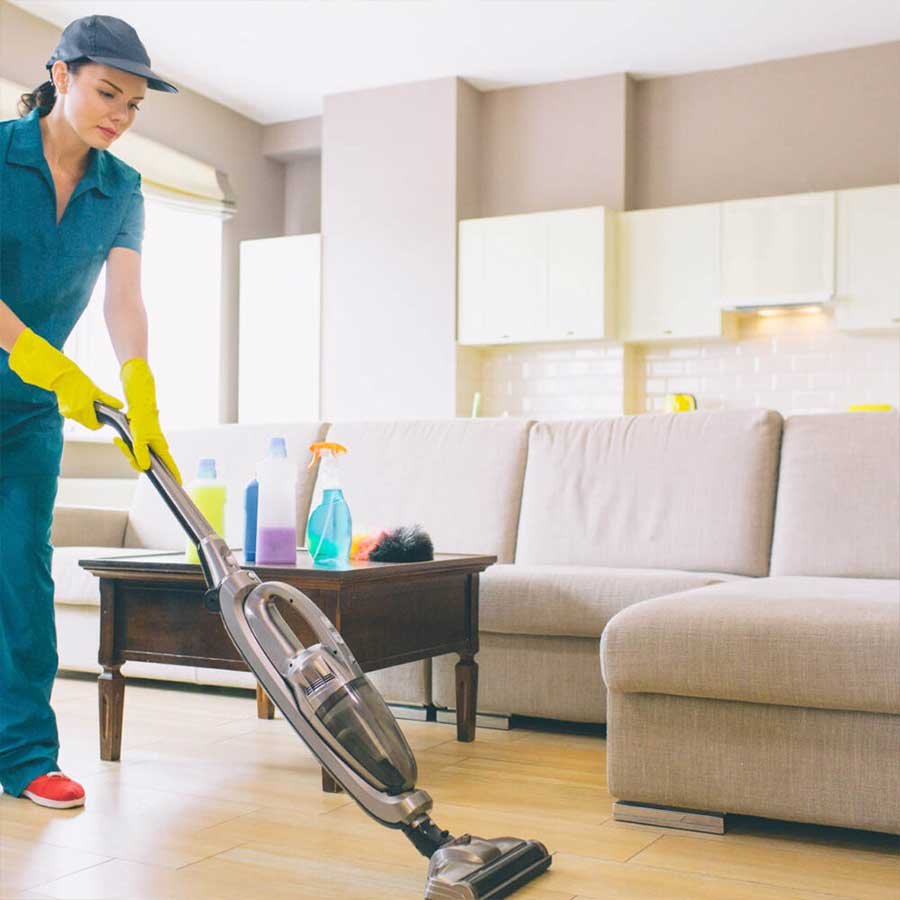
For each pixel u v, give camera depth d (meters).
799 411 5.95
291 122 7.27
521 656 2.74
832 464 2.89
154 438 1.79
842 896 1.55
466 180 6.52
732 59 6.12
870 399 5.79
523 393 6.52
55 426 2.15
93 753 2.45
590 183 6.36
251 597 1.52
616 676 1.91
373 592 2.24
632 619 1.92
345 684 1.46
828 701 1.75
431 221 6.46
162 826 1.89
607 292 5.98
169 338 6.66
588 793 2.13
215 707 3.02
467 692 2.62
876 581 2.50
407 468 3.42
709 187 6.27
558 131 6.47
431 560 2.45
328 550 2.42
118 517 3.85
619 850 1.76
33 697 2.10
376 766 1.46
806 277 5.60
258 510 2.40
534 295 6.13
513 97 6.61
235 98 6.86
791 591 2.10
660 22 5.64
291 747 2.52
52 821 1.92
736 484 2.97
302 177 7.51
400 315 6.52
